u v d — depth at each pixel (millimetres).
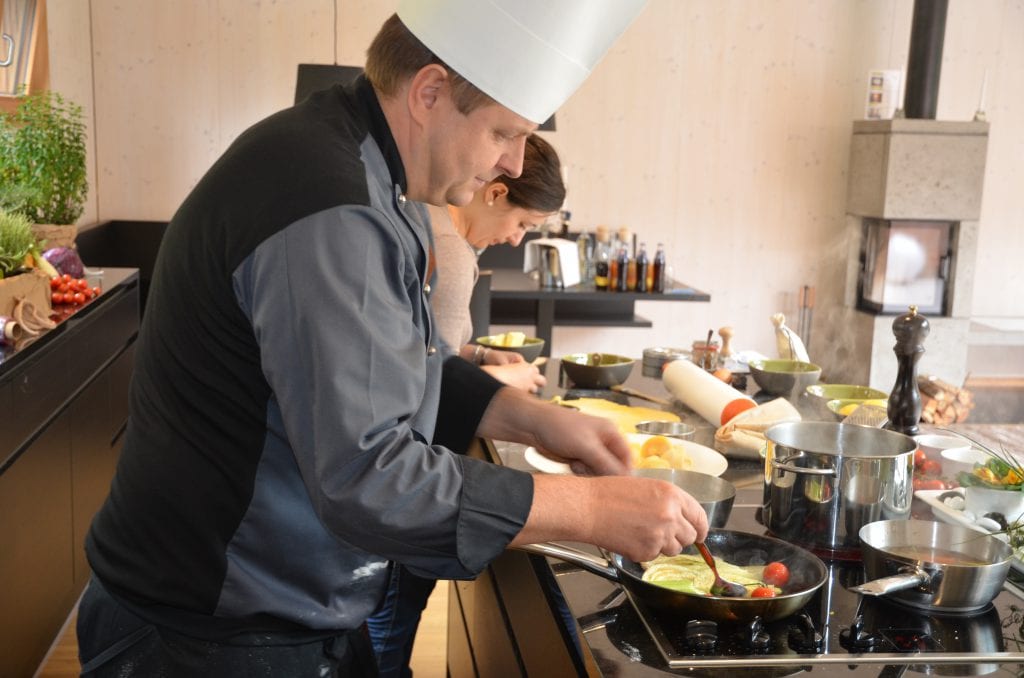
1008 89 6773
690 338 6836
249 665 1267
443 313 2373
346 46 6258
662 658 1065
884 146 6156
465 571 1117
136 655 1272
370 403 1068
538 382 2357
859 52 6621
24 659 2592
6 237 3025
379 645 2059
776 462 1395
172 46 6152
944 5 6109
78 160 3844
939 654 1066
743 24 6535
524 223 2504
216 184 1172
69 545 3078
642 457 1723
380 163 1214
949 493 1529
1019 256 6957
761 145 6664
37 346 2738
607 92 6504
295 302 1073
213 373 1197
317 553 1265
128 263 6238
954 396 2131
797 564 1253
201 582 1229
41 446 2762
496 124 1223
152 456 1235
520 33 1173
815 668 1041
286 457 1227
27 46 4535
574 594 1237
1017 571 1290
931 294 6336
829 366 6887
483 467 1144
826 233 6793
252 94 6242
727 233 6734
